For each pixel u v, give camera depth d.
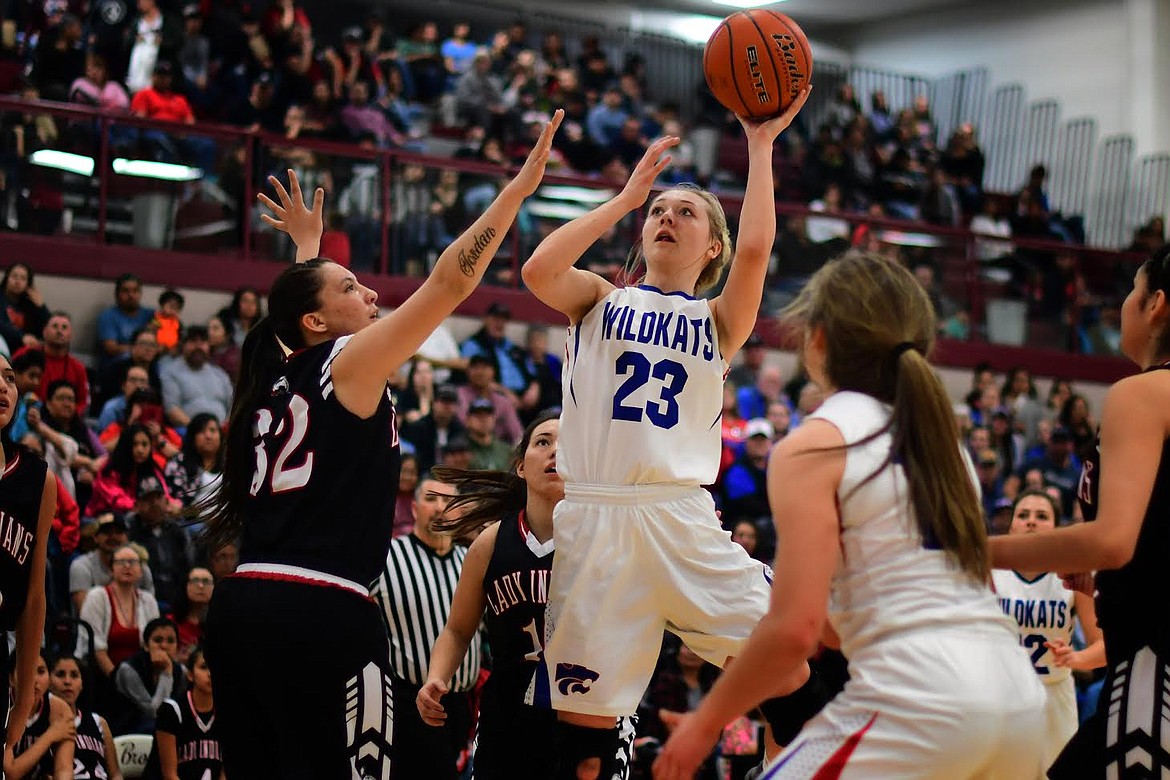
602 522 4.81
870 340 3.68
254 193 15.73
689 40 28.53
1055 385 18.78
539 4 27.09
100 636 9.69
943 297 19.05
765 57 4.86
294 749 4.21
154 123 15.34
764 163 4.91
